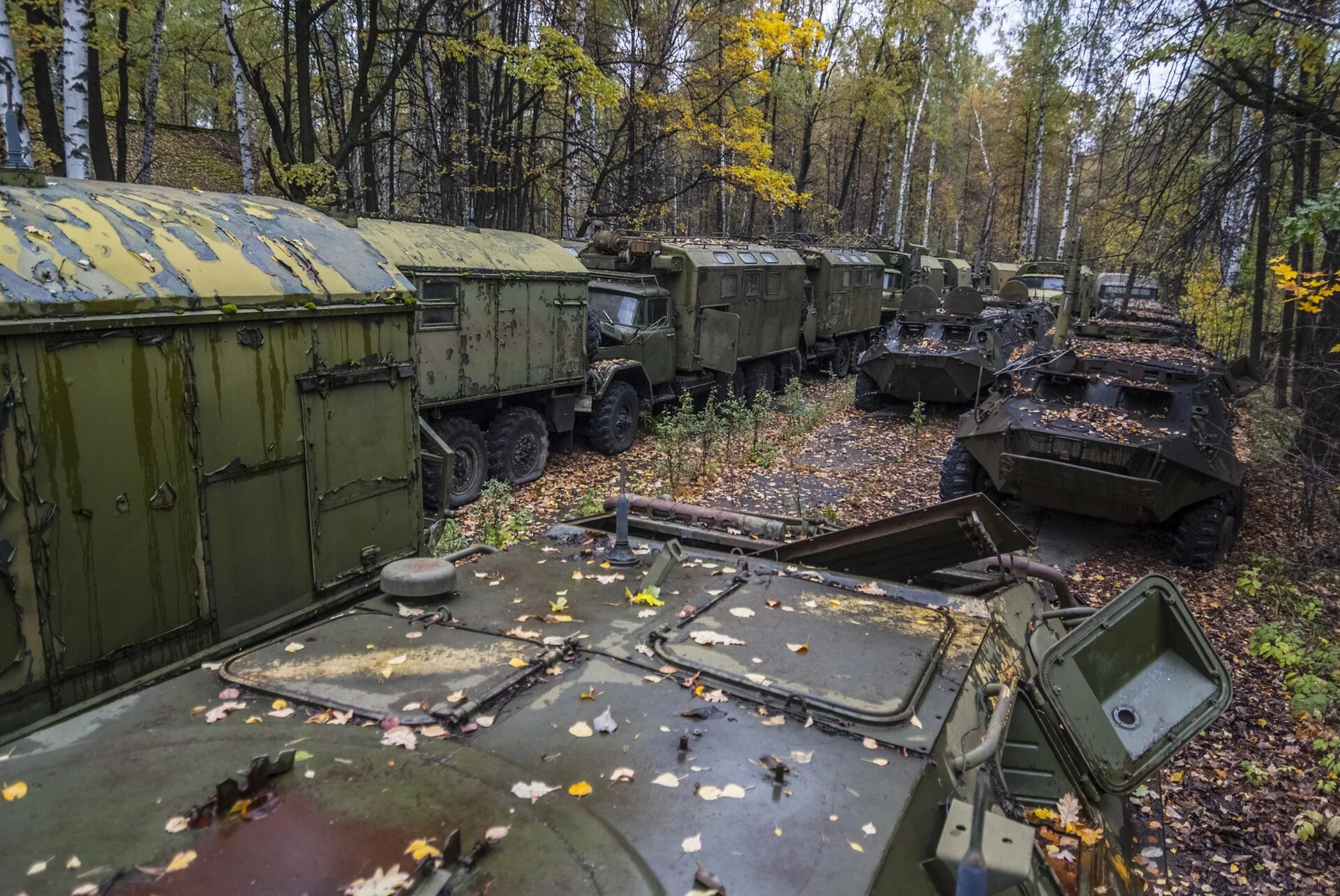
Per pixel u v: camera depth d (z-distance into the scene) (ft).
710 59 73.87
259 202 12.32
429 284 28.58
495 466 32.81
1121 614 9.68
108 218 9.62
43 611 8.30
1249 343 50.03
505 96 56.44
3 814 5.81
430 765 6.48
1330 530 26.35
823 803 6.26
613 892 5.27
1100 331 36.47
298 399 11.05
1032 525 31.12
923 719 7.47
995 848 5.50
